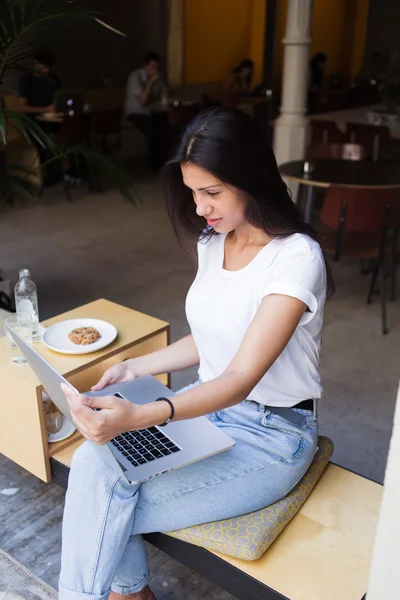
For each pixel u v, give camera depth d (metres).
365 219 3.44
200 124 1.30
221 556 1.36
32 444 1.86
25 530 1.93
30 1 2.73
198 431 1.49
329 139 5.83
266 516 1.40
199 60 8.69
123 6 7.61
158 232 5.19
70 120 6.13
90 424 1.18
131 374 1.67
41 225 5.30
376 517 1.47
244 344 1.31
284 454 1.43
